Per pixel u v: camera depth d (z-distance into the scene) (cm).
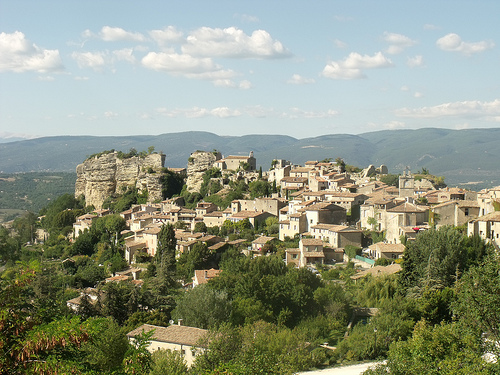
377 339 10075
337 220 19675
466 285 6912
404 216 16650
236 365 6109
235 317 11650
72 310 13088
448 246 11788
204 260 18388
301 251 16825
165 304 13788
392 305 10844
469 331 6706
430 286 11281
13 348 4028
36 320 4359
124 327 11194
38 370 3984
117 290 13675
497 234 12888
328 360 10012
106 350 6631
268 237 19800
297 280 12875
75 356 4369
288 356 9219
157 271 17775
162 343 9581
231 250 18562
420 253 12075
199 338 9212
